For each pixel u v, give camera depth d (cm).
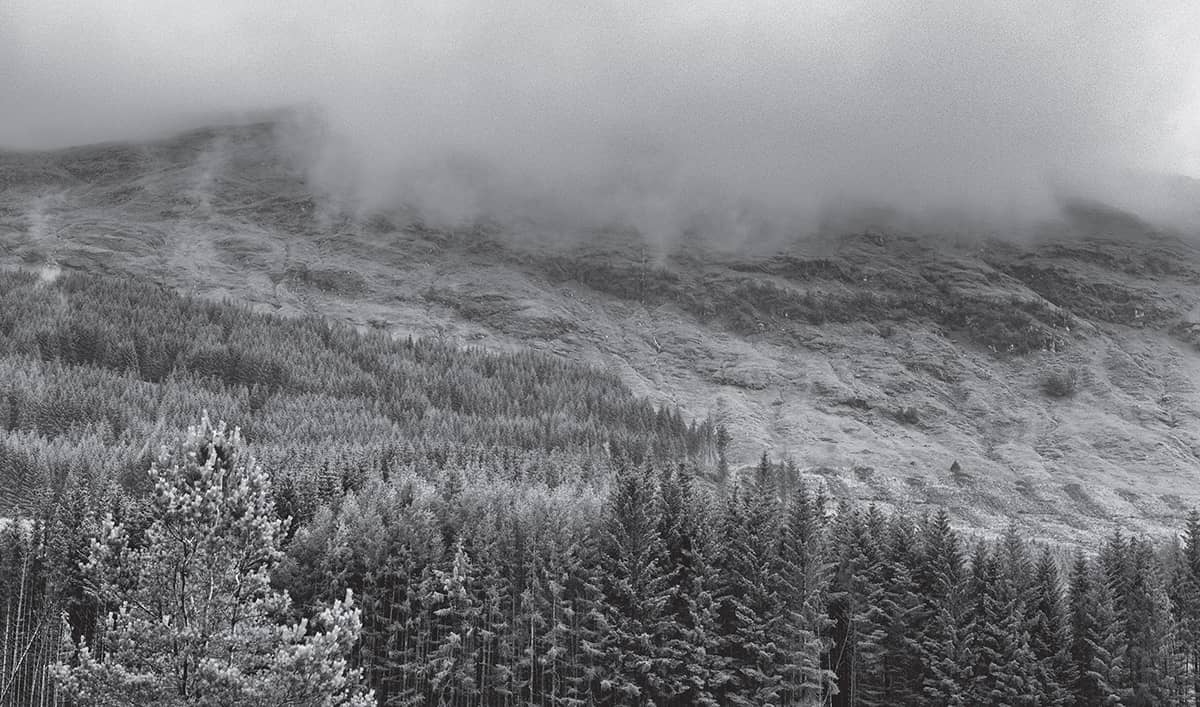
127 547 3128
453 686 9181
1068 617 9531
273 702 2958
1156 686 9219
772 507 10156
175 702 2884
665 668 8912
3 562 8238
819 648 9044
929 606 9719
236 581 3123
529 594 9475
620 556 9331
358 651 9312
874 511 10512
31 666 7550
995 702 9206
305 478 11281
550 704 9388
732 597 9269
